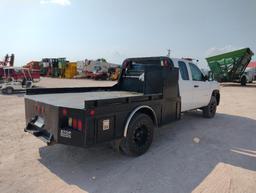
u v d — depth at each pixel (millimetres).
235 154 4555
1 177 3389
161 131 6203
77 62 38562
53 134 3578
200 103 7273
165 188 3180
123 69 6641
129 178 3449
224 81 25781
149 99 4488
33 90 4918
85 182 3307
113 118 3729
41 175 3484
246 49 22906
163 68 4863
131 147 4094
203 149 4797
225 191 3143
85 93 5746
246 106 11195
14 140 5051
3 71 16484
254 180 3480
